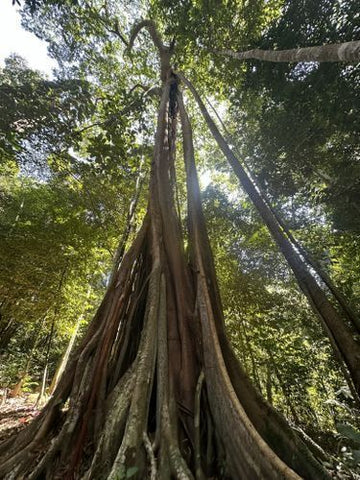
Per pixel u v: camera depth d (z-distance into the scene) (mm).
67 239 6504
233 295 6316
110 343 2225
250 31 5301
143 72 8336
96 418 1810
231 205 7645
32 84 4758
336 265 6004
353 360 1684
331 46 2396
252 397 1743
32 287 6398
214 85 6828
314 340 5527
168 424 1633
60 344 13047
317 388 5488
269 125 5570
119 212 7566
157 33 6961
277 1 5258
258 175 6383
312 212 6684
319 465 1283
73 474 1484
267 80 5160
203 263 2619
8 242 6191
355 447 2092
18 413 5375
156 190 3611
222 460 1554
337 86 4379
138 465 1398
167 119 4773
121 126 4695
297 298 6285
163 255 2887
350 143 5266
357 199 5312
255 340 5773
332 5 4105
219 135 3535
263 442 1271
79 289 7551
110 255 7980
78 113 4703
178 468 1357
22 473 1509
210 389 1814
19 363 9203
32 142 4699
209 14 5055
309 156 5707
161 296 2504
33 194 7941
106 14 7152
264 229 6625
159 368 1998
